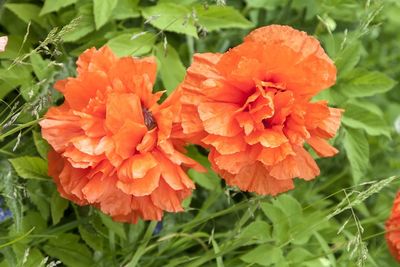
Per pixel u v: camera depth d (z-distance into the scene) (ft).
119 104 2.15
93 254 2.53
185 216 2.66
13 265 2.36
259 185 2.23
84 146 2.15
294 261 2.53
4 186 2.34
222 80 2.19
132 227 2.54
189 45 2.72
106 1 2.48
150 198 2.22
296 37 2.24
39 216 2.47
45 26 2.63
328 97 2.73
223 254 2.55
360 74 2.75
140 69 2.21
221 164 2.17
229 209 2.51
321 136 2.24
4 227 2.45
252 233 2.52
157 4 2.62
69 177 2.22
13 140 2.46
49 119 2.21
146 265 2.53
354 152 2.71
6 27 2.64
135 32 2.59
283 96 2.16
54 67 2.54
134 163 2.14
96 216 2.49
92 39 2.60
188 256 2.61
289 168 2.19
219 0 2.34
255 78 2.16
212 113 2.17
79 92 2.21
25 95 2.47
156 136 2.19
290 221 2.55
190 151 2.58
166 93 2.58
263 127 2.16
